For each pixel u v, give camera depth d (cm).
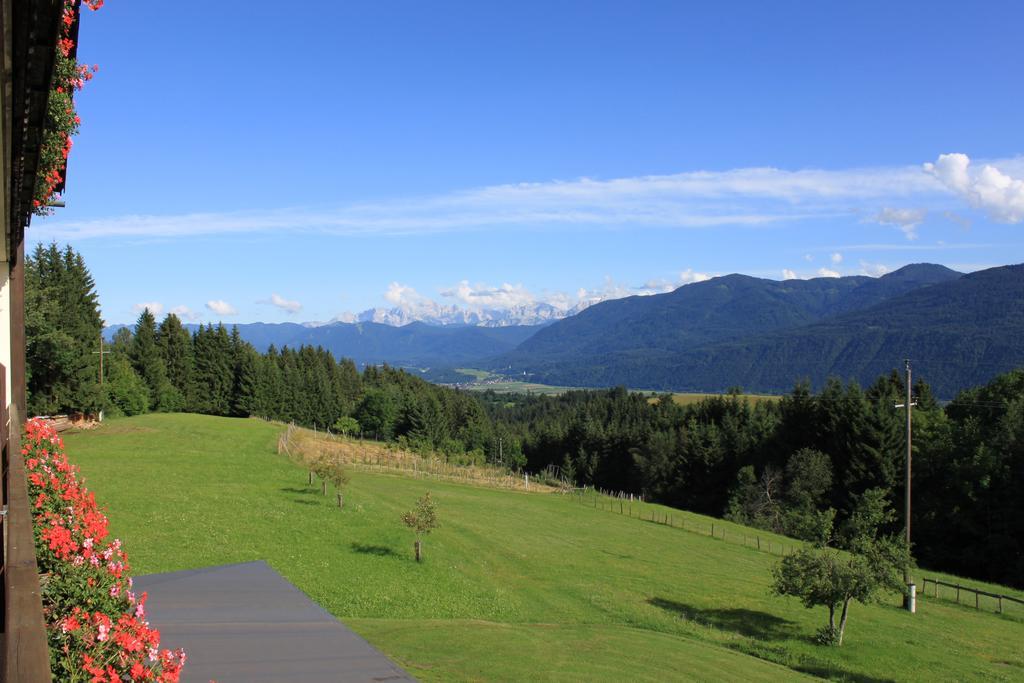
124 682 525
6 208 733
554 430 12050
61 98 819
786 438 7106
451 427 11769
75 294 6481
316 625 1063
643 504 6569
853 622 2781
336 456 6425
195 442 5259
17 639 234
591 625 2434
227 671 848
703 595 3034
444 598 2428
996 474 5166
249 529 2766
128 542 2328
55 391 5341
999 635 2783
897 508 5703
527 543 3694
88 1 753
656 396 16375
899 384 7462
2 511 603
